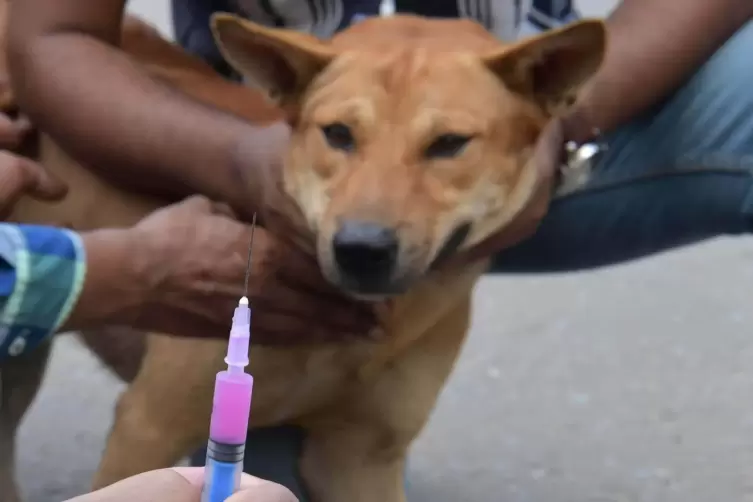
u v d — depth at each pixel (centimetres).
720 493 139
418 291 102
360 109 95
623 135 114
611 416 157
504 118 96
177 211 98
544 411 159
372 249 91
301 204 97
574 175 105
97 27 106
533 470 144
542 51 95
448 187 95
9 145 111
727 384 168
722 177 112
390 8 136
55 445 147
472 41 100
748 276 215
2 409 124
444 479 142
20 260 91
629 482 142
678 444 150
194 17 124
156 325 99
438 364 108
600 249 119
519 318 193
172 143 101
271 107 111
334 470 113
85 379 166
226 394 72
